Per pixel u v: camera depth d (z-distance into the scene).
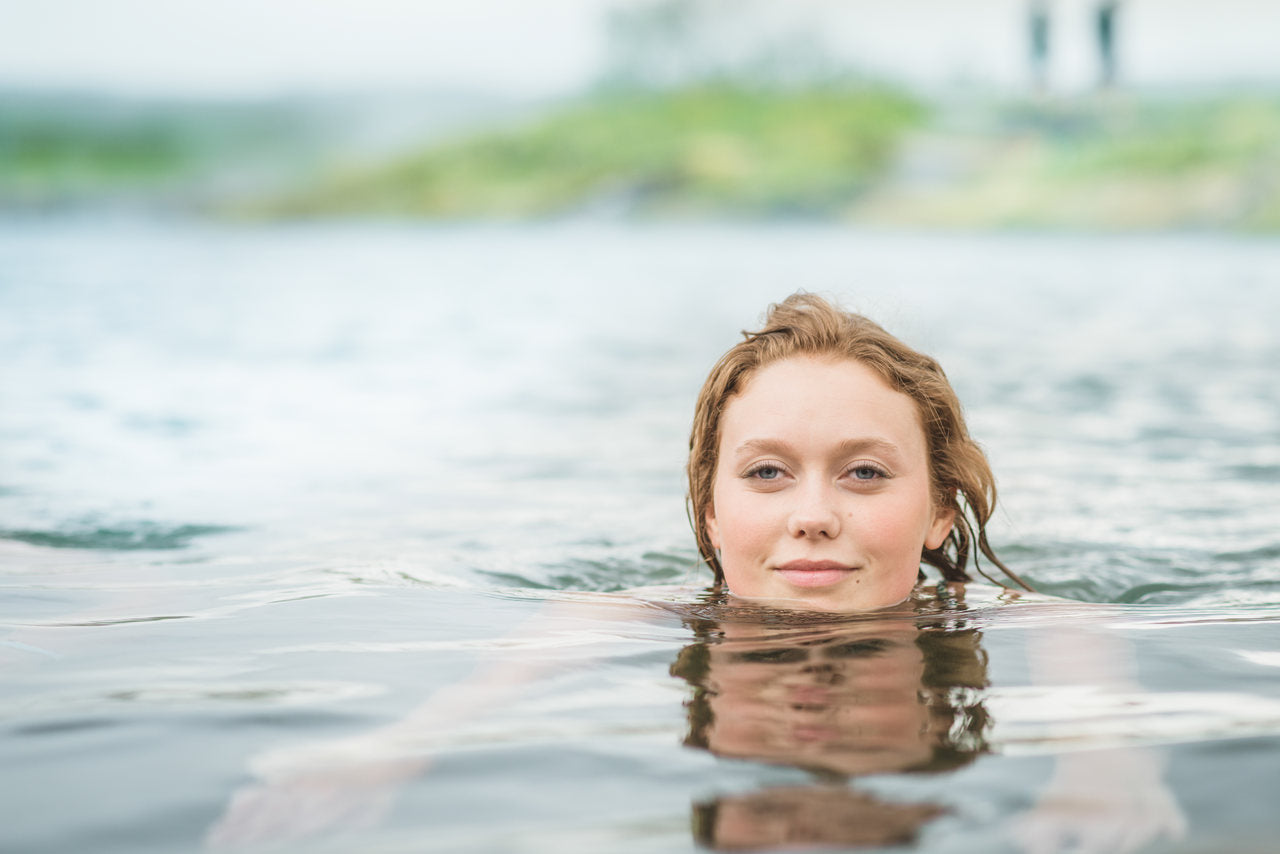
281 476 4.34
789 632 2.01
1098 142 43.56
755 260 20.92
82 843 1.17
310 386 6.88
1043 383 6.62
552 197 49.66
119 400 6.17
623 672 1.74
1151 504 3.80
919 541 2.32
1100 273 16.70
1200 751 1.39
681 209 47.91
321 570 2.71
